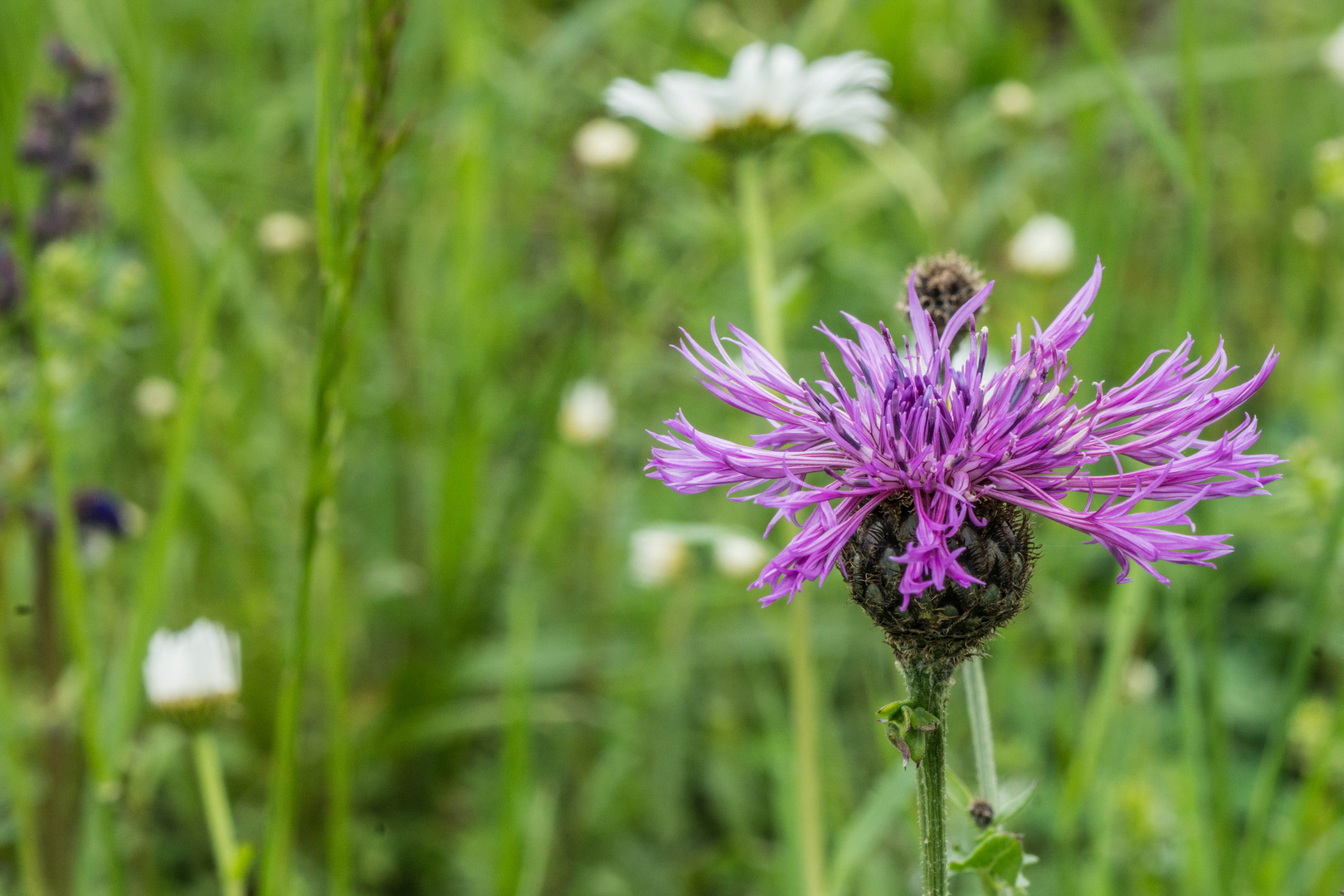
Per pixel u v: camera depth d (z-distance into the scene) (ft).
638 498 23.58
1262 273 26.63
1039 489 8.31
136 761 17.44
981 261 27.45
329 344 11.52
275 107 27.45
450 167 24.63
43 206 17.60
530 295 25.58
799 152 28.45
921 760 8.90
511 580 22.67
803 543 8.38
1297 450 14.90
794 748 18.28
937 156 26.91
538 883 18.08
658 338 25.44
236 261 23.31
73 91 17.80
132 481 22.38
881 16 28.89
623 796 20.54
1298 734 16.63
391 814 20.47
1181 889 15.89
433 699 20.39
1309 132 28.99
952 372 8.55
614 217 24.44
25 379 16.39
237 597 21.47
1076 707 18.66
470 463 21.68
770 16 31.89
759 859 18.57
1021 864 9.30
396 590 21.74
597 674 21.21
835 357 24.41
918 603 8.45
